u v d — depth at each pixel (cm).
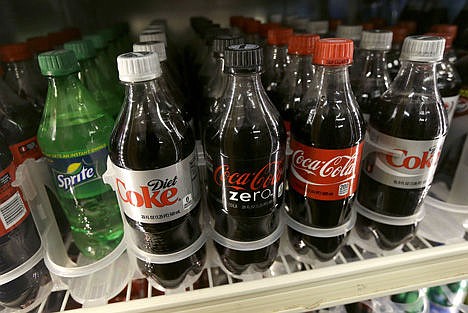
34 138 60
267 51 82
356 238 69
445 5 101
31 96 71
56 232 62
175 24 128
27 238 54
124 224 56
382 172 59
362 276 55
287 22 104
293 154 56
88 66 67
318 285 54
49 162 56
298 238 64
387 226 63
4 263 51
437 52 49
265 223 55
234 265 61
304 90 66
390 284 57
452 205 70
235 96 51
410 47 50
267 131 50
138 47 56
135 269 61
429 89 56
